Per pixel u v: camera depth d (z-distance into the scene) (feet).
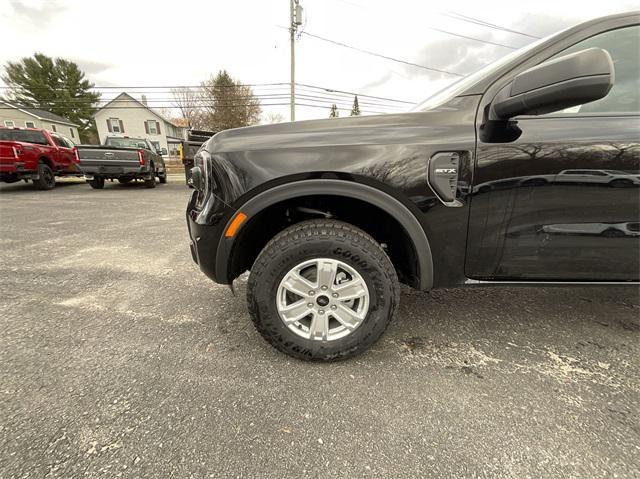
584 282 5.42
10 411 4.47
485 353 5.96
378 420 4.42
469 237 5.24
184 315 7.26
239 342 6.20
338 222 5.44
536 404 4.73
